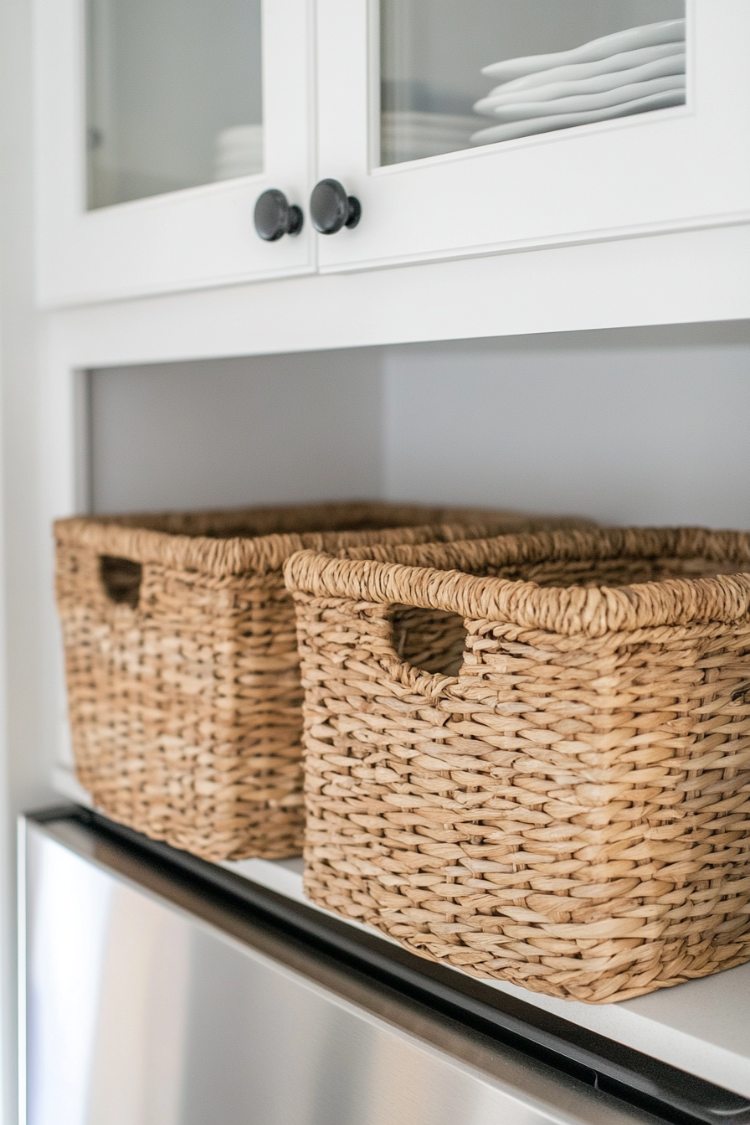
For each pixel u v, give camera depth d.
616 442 1.26
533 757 0.70
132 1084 1.04
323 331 0.93
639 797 0.69
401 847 0.79
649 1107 0.69
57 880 1.17
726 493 1.16
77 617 1.13
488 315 0.80
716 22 0.65
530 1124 0.69
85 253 1.16
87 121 1.16
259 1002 0.89
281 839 0.99
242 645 0.95
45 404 1.28
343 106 0.86
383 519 1.41
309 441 1.51
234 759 0.96
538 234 0.74
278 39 0.91
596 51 0.72
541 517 1.25
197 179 1.03
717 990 0.73
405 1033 0.77
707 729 0.71
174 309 1.08
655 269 0.70
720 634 0.70
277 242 0.93
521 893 0.72
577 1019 0.72
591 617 0.64
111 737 1.10
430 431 1.50
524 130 0.76
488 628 0.71
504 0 0.77
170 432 1.36
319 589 0.81
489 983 0.77
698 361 1.17
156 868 1.10
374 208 0.85
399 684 0.78
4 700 1.26
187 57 1.03
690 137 0.66
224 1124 0.93
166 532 1.24
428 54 0.82
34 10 1.22
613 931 0.69
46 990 1.19
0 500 1.26
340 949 0.91
